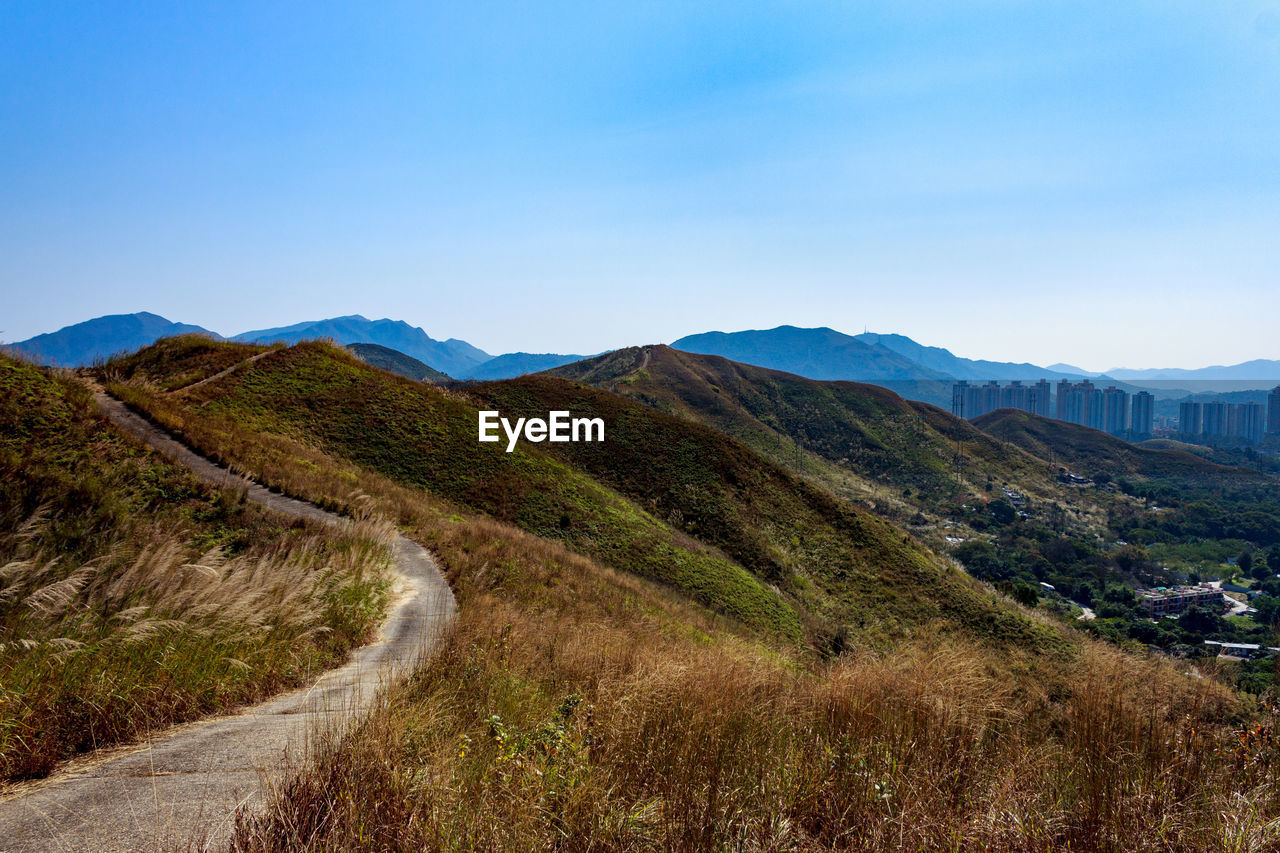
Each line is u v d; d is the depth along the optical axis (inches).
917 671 193.5
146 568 272.5
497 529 960.3
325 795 120.5
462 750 150.2
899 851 118.7
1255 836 124.4
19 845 113.7
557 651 292.5
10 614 222.1
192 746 170.9
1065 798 142.9
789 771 146.4
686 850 117.4
